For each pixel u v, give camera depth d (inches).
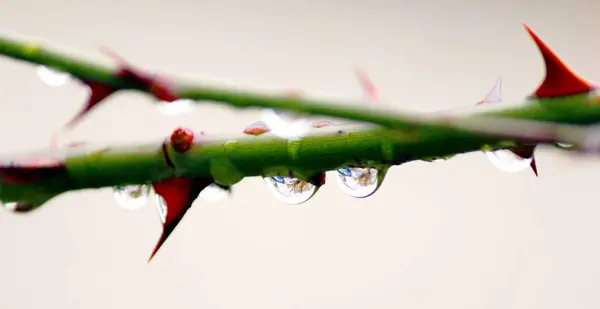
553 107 5.8
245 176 6.1
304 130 6.1
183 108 5.8
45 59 5.5
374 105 5.2
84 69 5.4
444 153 5.9
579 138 5.1
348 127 6.0
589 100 5.8
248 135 6.1
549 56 5.8
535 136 5.1
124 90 5.5
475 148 5.9
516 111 5.8
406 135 5.9
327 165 6.0
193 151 6.1
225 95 5.3
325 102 5.2
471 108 5.8
